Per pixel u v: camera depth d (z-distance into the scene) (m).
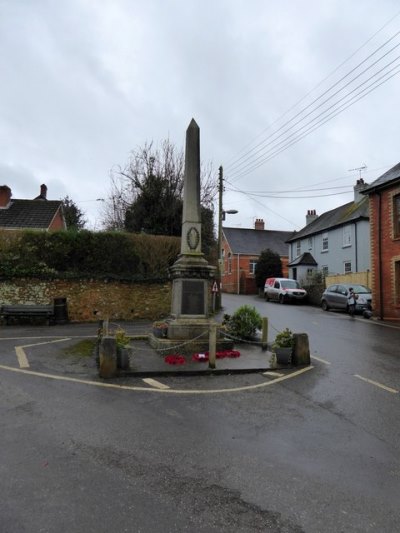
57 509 3.44
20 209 28.94
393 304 19.98
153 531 3.17
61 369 8.48
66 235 18.88
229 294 45.06
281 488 3.88
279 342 9.27
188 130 11.72
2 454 4.47
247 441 4.98
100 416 5.74
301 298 30.38
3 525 3.20
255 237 52.59
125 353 8.26
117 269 19.33
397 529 3.27
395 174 20.58
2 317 16.83
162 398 6.66
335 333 14.73
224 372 8.45
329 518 3.40
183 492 3.77
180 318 10.88
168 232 27.33
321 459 4.53
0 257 17.92
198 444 4.86
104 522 3.27
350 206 35.19
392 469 4.32
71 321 18.05
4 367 8.58
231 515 3.41
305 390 7.30
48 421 5.50
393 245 20.20
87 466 4.24
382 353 10.96
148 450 4.66
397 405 6.49
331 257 34.75
